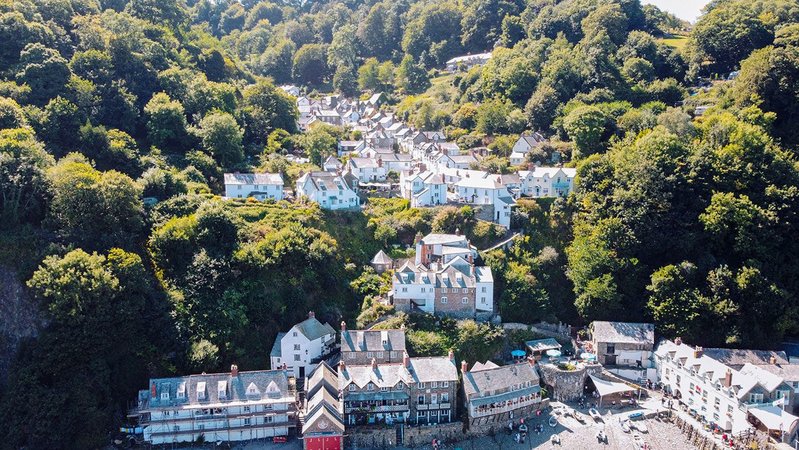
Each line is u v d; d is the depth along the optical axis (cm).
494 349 13275
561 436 11375
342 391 11381
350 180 17425
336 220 15738
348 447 11100
